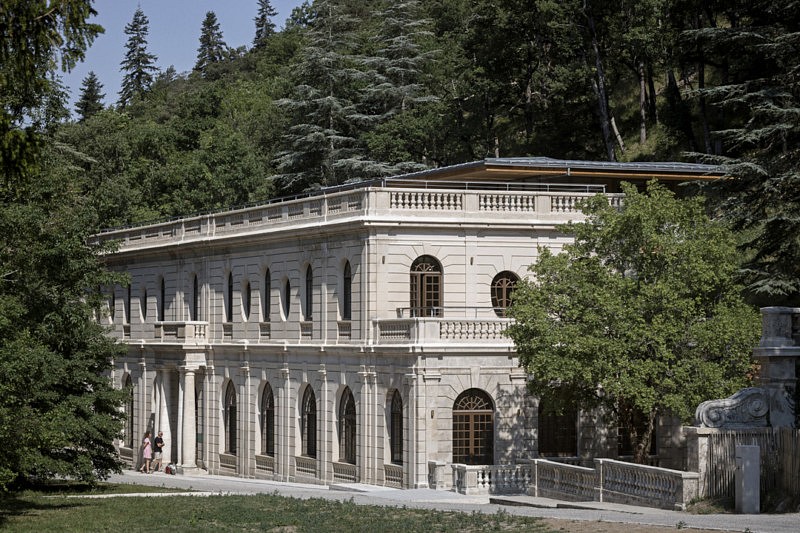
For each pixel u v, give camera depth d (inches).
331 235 2583.7
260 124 5196.9
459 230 2479.1
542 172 2615.7
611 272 2123.5
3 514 1781.5
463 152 4345.5
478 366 2353.6
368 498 2078.0
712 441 1638.8
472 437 2354.8
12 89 1850.4
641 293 2062.0
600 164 2645.2
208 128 5315.0
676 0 3432.6
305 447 2714.1
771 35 2733.8
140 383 3376.0
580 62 3850.9
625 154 3823.8
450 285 2472.9
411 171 4293.8
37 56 1413.6
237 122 5369.1
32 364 1758.1
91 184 4500.5
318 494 2175.2
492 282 2502.5
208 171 4576.8
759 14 2950.3
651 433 2351.1
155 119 6791.3
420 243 2464.3
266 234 2800.2
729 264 2095.2
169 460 3211.1
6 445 1688.0
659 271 2095.2
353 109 4544.8
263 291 2869.1
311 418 2691.9
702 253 2081.7
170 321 3225.9
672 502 1657.2
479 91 4168.3
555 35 3801.7
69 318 2142.0
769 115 2463.1
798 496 1544.0
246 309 2947.8
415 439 2313.0
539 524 1448.1
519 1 3831.2
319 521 1612.9
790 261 2379.4
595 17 3740.2
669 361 2044.8
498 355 2364.7
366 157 4402.1
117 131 4953.3
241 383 2938.0
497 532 1407.5
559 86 3767.2
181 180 4650.6
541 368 2070.6
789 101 2556.6
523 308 2102.6
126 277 2262.6
